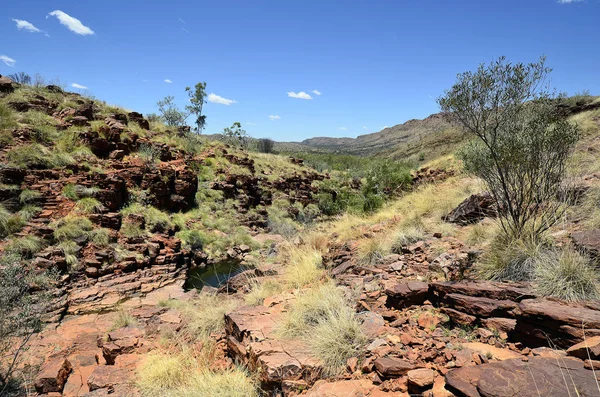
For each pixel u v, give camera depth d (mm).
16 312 6191
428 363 3342
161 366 4871
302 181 35000
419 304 4613
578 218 5805
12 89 17797
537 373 2734
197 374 4449
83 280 11398
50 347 7090
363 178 42000
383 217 10914
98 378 5191
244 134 54969
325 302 4785
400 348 3682
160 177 18281
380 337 3982
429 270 5621
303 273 6953
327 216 29891
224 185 23766
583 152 9383
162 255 14250
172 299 10219
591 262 4102
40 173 13789
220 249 17422
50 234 12070
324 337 4051
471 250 5602
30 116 16141
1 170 12570
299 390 3578
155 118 28797
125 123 21906
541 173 5289
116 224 14117
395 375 3287
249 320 5090
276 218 25234
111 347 6141
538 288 3986
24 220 12023
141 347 6137
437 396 2883
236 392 3861
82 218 13297
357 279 6051
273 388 3830
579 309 3350
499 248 5145
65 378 5707
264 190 28391
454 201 9219
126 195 16453
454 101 5641
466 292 4230
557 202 5945
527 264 4531
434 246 6535
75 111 18359
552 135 5008
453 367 3215
